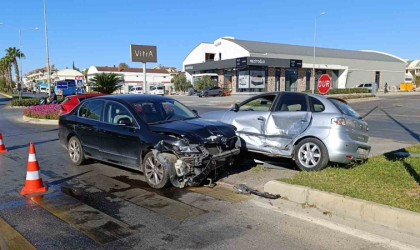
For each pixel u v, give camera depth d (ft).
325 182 18.88
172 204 18.03
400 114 70.38
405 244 13.46
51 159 29.35
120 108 23.94
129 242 13.80
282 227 15.11
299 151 23.75
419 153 27.99
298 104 24.56
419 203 15.58
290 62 170.30
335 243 13.61
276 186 19.04
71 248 13.33
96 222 15.79
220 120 27.55
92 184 21.74
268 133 25.05
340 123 22.52
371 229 14.79
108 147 24.02
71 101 49.03
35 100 113.80
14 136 43.50
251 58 158.40
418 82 258.98
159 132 21.21
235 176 23.02
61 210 17.29
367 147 23.82
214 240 13.94
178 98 145.28
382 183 18.66
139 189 20.63
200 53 203.62
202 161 20.20
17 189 20.88
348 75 211.00
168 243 13.71
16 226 15.38
